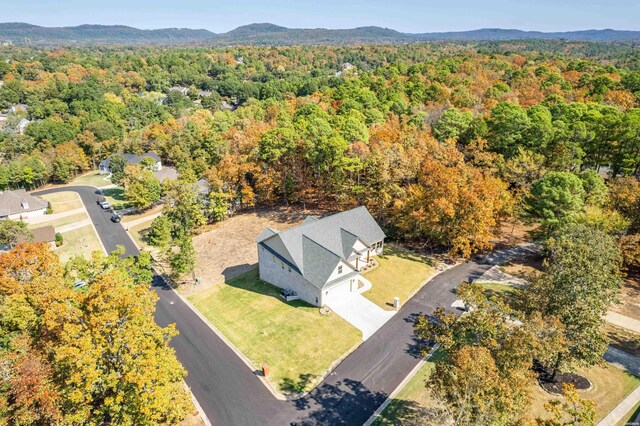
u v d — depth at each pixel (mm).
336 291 41031
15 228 54406
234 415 27375
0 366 21594
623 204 43969
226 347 34688
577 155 56375
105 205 78875
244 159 68312
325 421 26641
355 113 79812
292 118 93812
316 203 69625
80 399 20922
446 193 47219
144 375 21391
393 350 33375
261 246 45344
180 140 102750
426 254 50781
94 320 22219
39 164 95812
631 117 55219
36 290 30484
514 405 19109
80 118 133875
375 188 55844
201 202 65312
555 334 23125
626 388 28234
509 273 45125
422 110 83250
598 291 26781
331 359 32531
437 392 21562
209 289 45531
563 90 89438
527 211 50625
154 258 55250
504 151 62094
